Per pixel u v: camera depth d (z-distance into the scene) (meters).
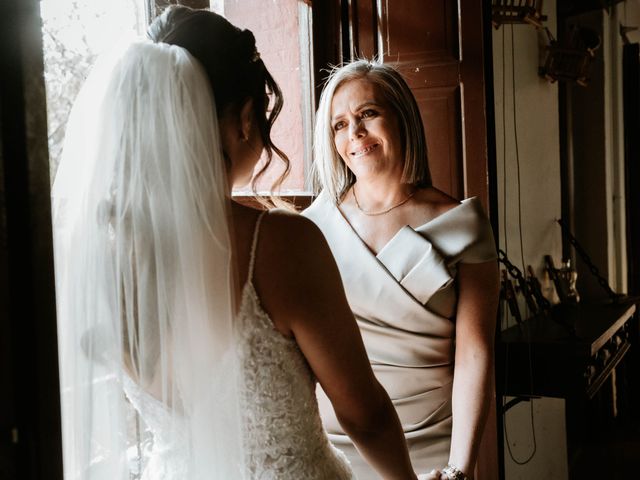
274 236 0.90
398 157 1.77
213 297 0.88
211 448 0.88
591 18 4.83
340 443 1.71
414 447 1.75
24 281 0.65
